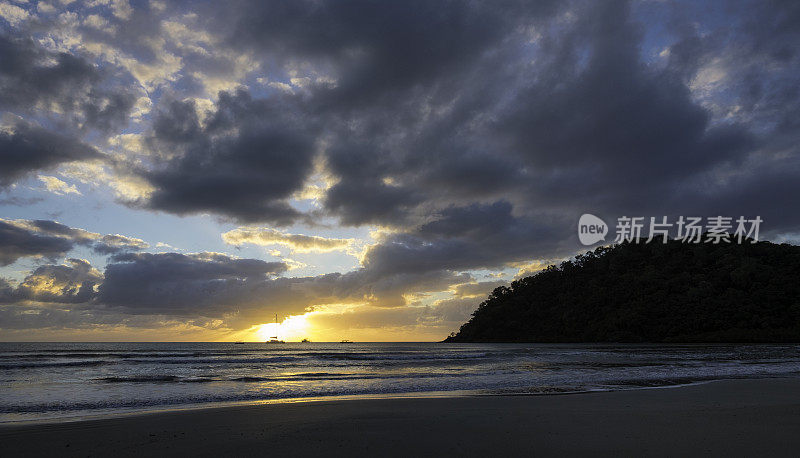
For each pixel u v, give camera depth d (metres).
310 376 23.52
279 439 7.86
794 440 7.48
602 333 125.06
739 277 122.38
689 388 16.33
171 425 9.16
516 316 155.62
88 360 39.16
